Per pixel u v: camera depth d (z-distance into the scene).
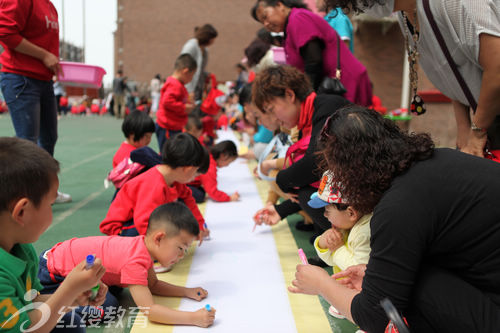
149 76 23.94
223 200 3.66
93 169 5.08
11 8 2.87
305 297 1.91
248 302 1.85
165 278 2.09
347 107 1.28
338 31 3.96
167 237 1.77
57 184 1.13
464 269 1.14
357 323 1.18
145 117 3.14
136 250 1.71
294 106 2.26
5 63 3.08
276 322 1.68
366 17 10.23
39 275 1.73
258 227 2.96
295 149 2.37
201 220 2.65
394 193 1.12
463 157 1.18
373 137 1.17
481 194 1.09
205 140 5.94
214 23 23.78
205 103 6.02
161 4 23.56
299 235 2.79
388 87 11.05
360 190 1.19
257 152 4.59
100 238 1.78
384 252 1.10
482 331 1.06
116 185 2.63
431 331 1.15
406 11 1.80
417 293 1.15
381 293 1.10
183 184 2.55
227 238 2.71
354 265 1.53
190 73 4.46
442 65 1.82
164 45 23.80
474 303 1.08
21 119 3.14
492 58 1.58
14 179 1.03
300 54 3.05
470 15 1.58
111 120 15.98
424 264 1.19
